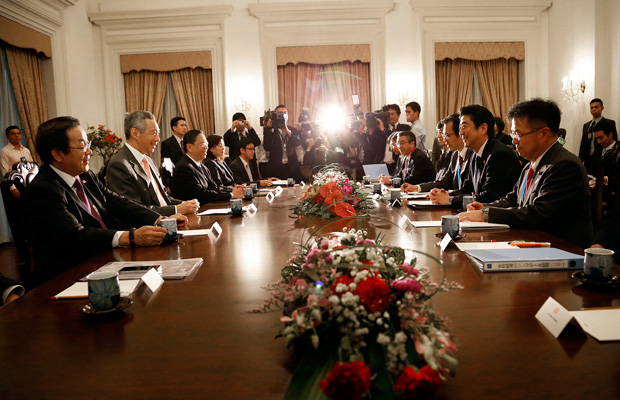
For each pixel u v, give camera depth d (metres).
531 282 1.17
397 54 7.41
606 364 0.74
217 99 7.39
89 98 7.09
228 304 1.10
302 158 6.55
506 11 7.40
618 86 6.44
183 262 1.49
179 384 0.73
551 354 0.78
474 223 1.99
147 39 7.28
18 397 0.71
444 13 7.34
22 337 0.95
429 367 0.62
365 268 0.77
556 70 7.42
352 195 2.60
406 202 2.95
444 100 7.61
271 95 7.38
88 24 7.16
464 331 0.88
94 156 7.05
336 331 0.71
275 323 0.97
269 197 3.68
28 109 5.71
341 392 0.58
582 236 1.97
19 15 5.44
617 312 0.94
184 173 3.94
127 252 1.73
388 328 0.69
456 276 1.24
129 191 2.85
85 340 0.93
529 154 2.19
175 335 0.93
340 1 7.20
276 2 7.24
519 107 2.16
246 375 0.75
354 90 7.46
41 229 1.86
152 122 3.02
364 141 6.20
